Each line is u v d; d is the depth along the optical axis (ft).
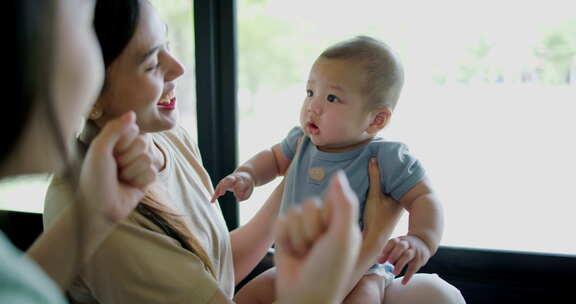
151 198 2.80
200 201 3.37
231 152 4.48
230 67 4.32
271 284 3.43
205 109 4.34
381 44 3.24
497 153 4.50
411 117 4.64
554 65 4.27
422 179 3.09
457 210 4.42
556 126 4.36
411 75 4.61
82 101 1.55
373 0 4.79
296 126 3.80
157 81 2.85
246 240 3.80
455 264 4.17
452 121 4.58
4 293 1.15
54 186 2.76
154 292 2.65
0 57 1.25
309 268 1.36
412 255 2.66
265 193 4.83
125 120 1.97
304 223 1.42
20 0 1.26
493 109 4.49
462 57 4.49
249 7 6.32
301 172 3.36
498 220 4.33
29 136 1.40
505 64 4.39
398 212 3.13
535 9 4.22
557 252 4.00
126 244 2.60
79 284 2.87
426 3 4.51
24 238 4.49
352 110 3.12
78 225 2.02
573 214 4.32
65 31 1.42
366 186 3.17
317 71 3.19
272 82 6.42
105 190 1.97
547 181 4.42
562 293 3.99
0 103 1.28
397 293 3.30
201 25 4.19
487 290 4.09
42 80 1.33
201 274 2.75
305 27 5.72
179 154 3.55
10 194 4.42
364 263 2.93
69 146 1.55
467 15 4.40
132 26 2.61
